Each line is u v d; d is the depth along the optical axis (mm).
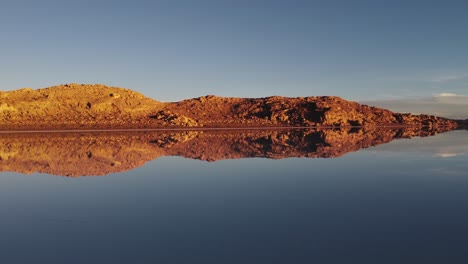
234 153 26719
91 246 7039
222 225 8312
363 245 6891
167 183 14188
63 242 7312
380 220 8609
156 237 7523
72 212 9742
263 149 30156
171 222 8633
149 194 12078
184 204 10523
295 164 19781
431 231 7715
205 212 9555
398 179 14562
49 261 6297
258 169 17953
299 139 45375
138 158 23719
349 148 30188
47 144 36469
